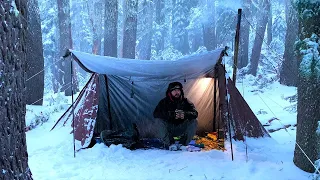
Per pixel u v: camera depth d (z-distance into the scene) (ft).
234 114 17.07
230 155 15.05
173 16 89.66
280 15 81.82
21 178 5.91
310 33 11.37
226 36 71.41
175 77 18.43
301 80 12.25
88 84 18.67
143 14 69.05
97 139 17.37
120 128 19.29
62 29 51.44
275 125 21.76
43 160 14.23
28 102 30.22
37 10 30.96
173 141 16.92
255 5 58.49
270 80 46.91
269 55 66.44
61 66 63.82
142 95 19.30
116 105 19.21
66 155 15.05
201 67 16.55
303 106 12.21
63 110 28.17
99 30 64.23
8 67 5.41
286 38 41.78
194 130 16.79
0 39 5.21
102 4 63.46
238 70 52.85
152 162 14.06
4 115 5.42
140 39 75.51
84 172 12.76
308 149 12.10
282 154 15.14
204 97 19.48
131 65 16.43
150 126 19.13
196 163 13.79
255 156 14.62
